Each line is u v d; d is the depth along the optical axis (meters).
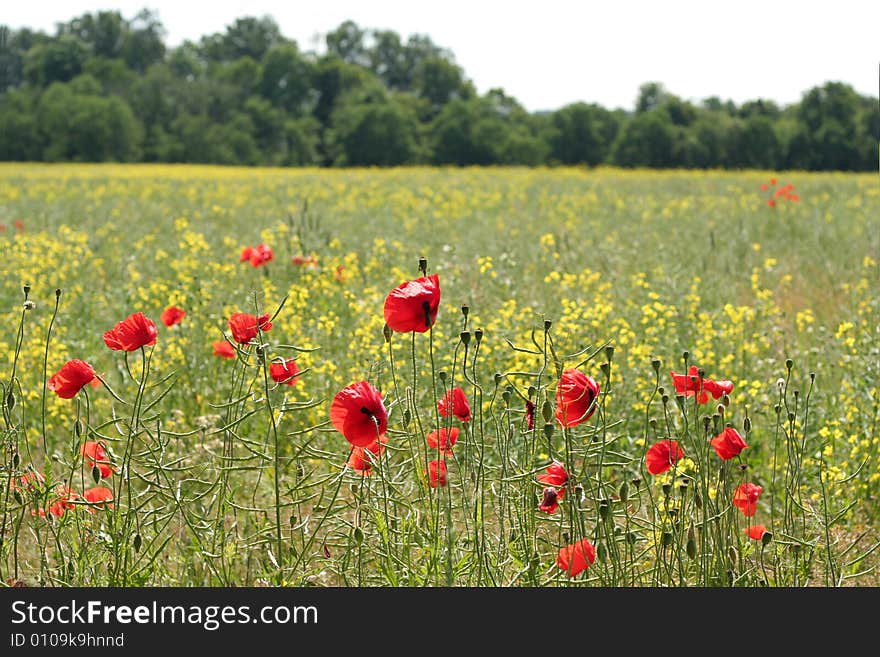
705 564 3.23
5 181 27.38
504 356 5.62
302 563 3.53
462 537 3.43
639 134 85.75
